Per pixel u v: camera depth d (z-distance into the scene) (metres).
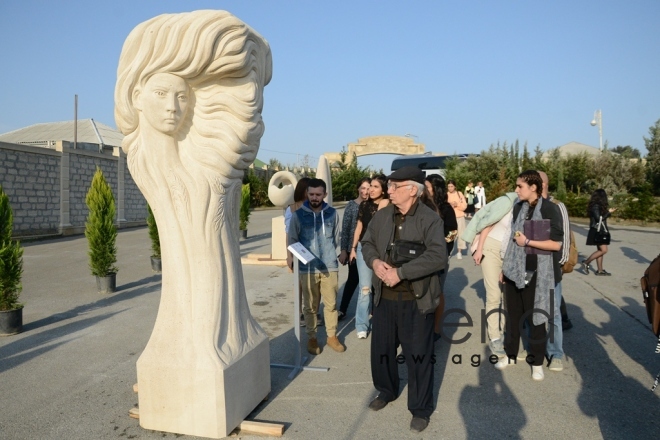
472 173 28.55
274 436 3.16
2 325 5.34
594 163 26.89
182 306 3.12
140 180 3.15
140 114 3.06
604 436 3.18
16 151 14.61
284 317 6.12
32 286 7.95
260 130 3.34
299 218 4.73
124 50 3.00
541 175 4.41
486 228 4.51
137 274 9.08
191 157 3.14
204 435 3.08
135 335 5.35
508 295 4.33
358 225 5.25
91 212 7.46
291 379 4.10
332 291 4.80
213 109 3.10
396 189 3.39
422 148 45.47
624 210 21.17
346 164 42.84
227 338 3.23
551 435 3.20
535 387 3.97
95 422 3.33
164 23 2.93
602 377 4.15
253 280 8.49
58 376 4.18
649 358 4.58
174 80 2.97
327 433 3.21
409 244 3.35
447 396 3.82
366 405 3.64
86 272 9.27
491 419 3.43
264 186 39.44
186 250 3.12
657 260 3.73
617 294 7.23
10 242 5.56
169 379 3.10
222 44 2.95
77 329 5.58
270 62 3.51
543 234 4.01
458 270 9.54
